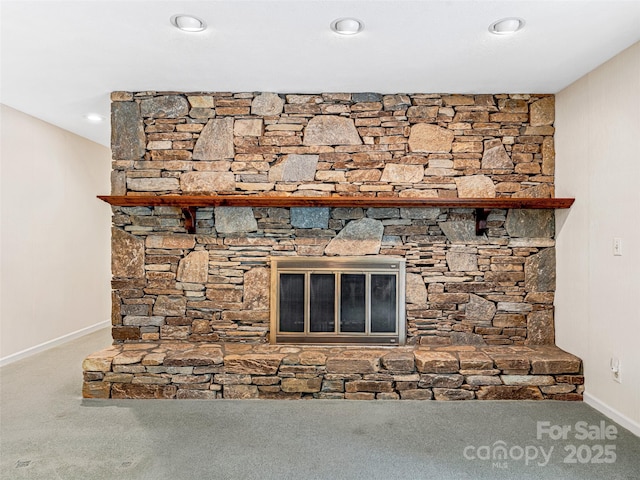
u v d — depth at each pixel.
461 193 3.21
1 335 3.56
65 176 4.35
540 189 3.21
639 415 2.34
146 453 2.16
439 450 2.19
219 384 2.88
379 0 1.93
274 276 3.25
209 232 3.26
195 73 2.83
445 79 2.91
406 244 3.25
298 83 3.02
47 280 4.09
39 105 3.55
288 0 1.93
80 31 2.24
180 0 1.94
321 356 2.94
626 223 2.44
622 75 2.47
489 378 2.85
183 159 3.23
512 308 3.23
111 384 2.87
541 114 3.21
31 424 2.48
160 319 3.26
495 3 1.96
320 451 2.18
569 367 2.83
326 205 3.04
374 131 3.22
